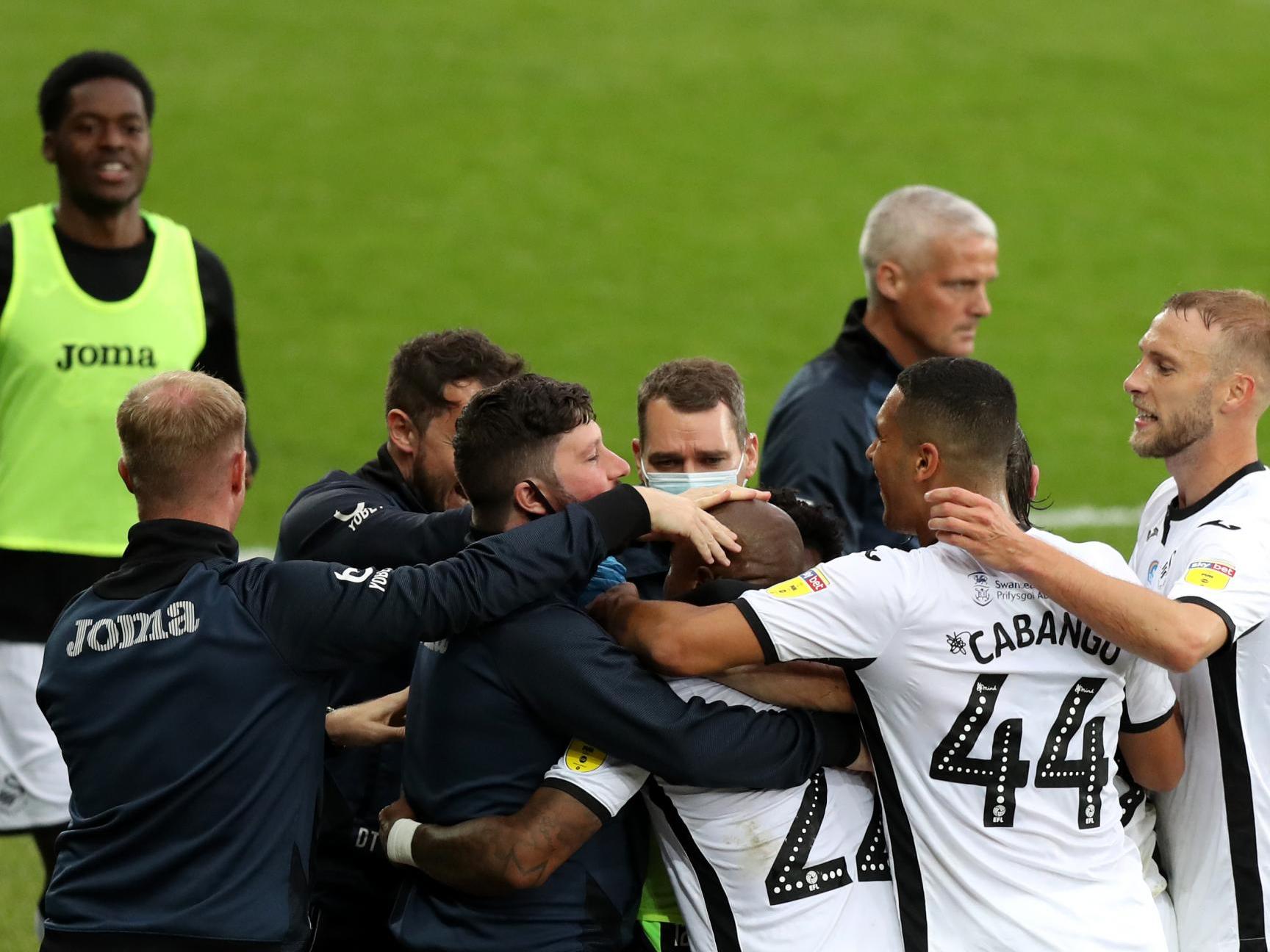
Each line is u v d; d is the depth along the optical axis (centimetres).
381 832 1083
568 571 991
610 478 1048
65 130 1658
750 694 1015
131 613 1006
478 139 4947
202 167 4678
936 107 5241
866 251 1717
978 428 1011
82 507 1656
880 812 1041
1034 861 991
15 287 1648
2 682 1625
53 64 5106
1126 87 5412
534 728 1020
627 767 1012
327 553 1217
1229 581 1070
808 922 1006
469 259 4309
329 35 5547
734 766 981
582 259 4344
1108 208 4681
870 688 1006
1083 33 5778
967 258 1667
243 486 1067
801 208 4653
